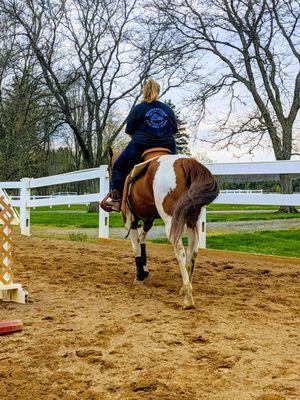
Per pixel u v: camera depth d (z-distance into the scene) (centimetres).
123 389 318
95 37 2838
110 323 467
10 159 3275
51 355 381
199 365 355
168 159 550
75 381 332
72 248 1044
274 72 2462
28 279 702
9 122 3127
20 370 352
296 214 1866
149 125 602
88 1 2788
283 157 2419
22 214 1407
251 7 2338
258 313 499
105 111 2961
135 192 594
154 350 388
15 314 513
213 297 576
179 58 2522
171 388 315
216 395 305
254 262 837
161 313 504
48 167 5328
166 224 522
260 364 356
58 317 495
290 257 829
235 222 1595
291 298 571
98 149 2966
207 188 481
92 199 1183
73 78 2859
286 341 409
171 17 2462
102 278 708
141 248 675
